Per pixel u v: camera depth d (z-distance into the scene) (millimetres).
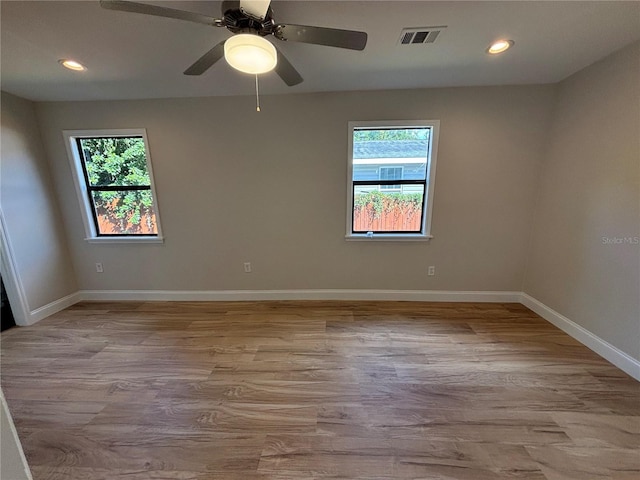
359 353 2477
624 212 2215
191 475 1462
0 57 2197
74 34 1908
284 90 3033
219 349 2564
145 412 1862
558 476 1445
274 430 1717
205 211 3465
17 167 3021
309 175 3328
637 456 1541
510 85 2971
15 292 2969
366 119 3137
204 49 2125
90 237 3551
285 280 3627
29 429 1745
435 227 3369
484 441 1636
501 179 3189
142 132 3262
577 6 1690
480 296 3500
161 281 3670
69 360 2428
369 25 1869
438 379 2145
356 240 3459
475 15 1773
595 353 2449
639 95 2092
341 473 1465
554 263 2943
